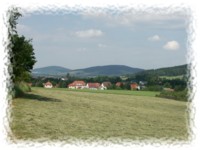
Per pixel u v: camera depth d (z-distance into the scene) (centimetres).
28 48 2602
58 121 1855
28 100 2598
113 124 1931
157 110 2738
